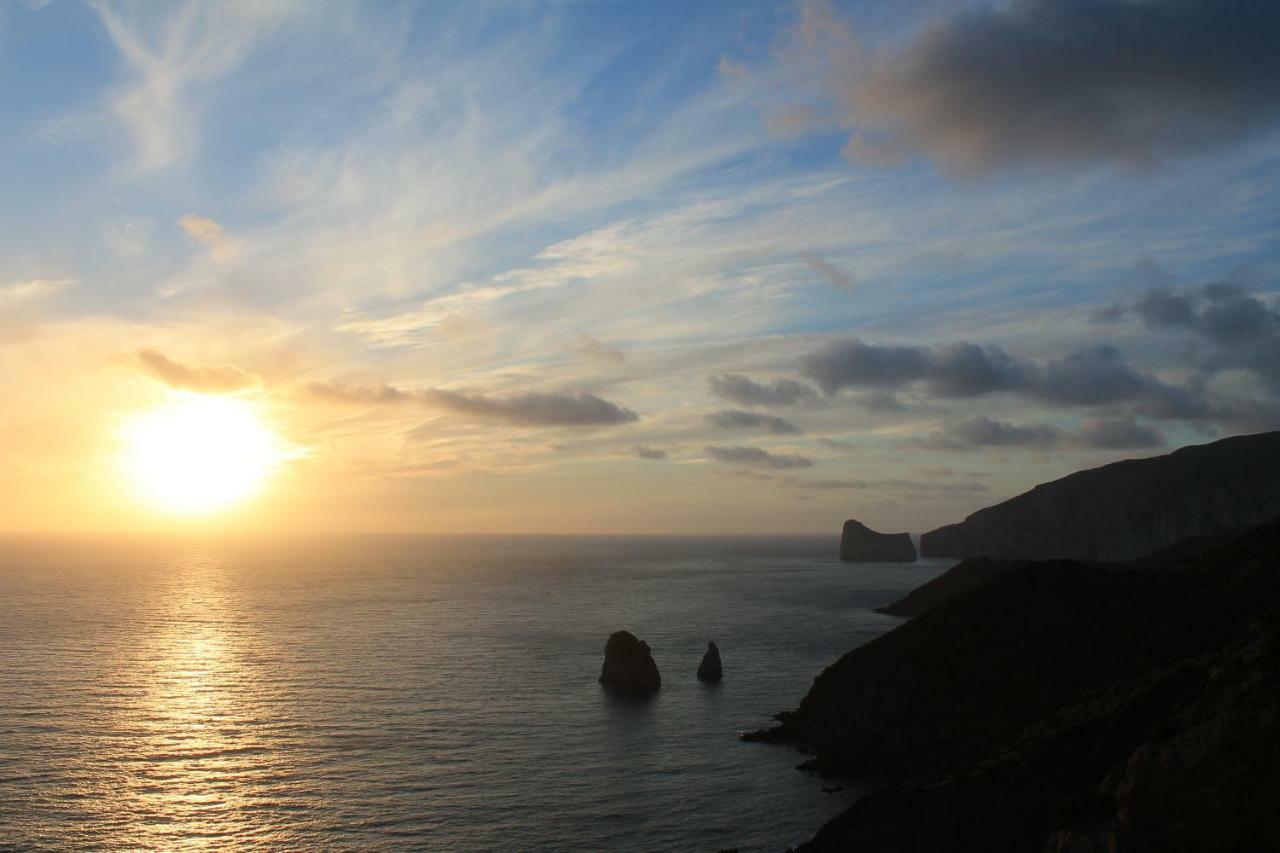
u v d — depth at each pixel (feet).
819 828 180.14
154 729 248.52
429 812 187.11
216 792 197.16
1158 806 118.52
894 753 219.41
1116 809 125.29
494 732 252.62
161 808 186.91
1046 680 222.28
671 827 180.65
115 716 263.08
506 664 361.30
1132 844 119.34
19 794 193.26
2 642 406.21
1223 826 113.19
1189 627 224.74
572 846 170.50
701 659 380.58
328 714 270.26
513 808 190.29
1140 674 204.33
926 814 160.35
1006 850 148.56
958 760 200.44
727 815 187.62
